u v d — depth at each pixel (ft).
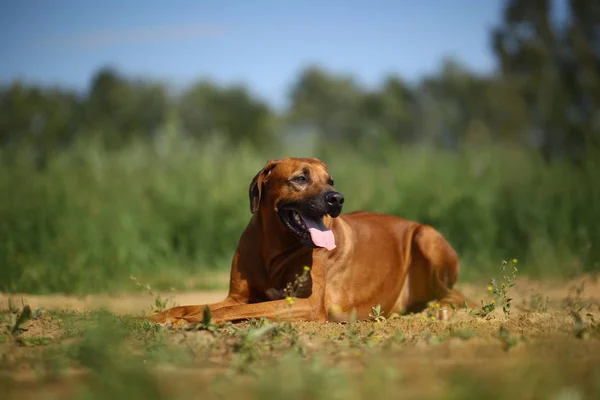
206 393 12.29
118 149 59.52
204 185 50.42
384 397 11.80
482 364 14.33
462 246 44.24
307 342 16.31
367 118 170.81
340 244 22.98
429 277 25.44
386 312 24.66
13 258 35.19
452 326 19.10
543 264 38.29
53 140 111.75
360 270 23.43
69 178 49.60
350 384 12.70
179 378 13.33
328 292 22.54
